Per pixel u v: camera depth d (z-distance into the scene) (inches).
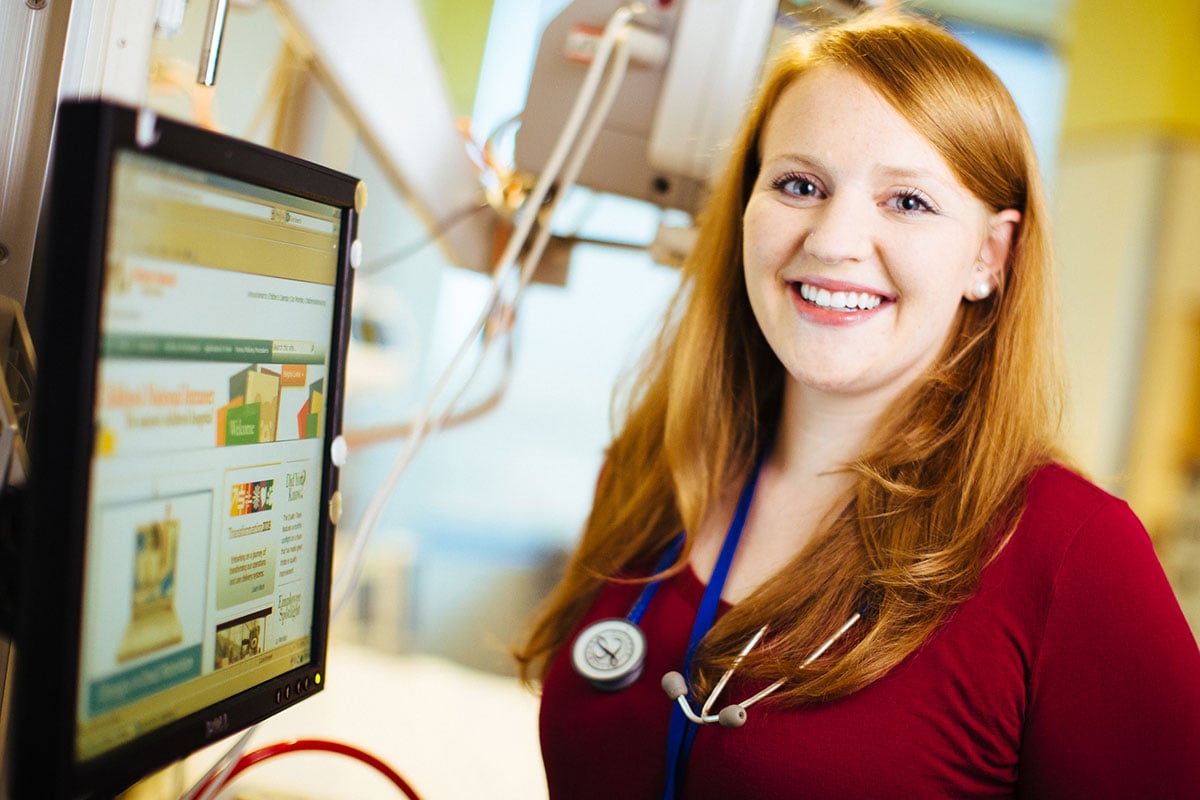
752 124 40.8
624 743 39.0
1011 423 37.1
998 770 34.7
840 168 35.2
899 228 34.9
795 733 34.7
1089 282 148.9
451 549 184.5
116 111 21.0
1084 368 147.9
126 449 23.2
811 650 35.7
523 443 204.1
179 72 39.5
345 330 31.9
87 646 22.5
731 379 43.8
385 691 103.0
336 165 58.4
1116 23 149.3
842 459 39.9
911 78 34.8
